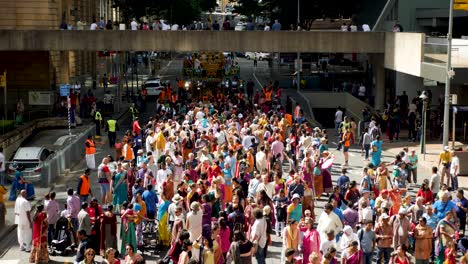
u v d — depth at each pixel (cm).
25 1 6494
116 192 2750
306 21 8531
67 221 2377
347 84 6600
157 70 10031
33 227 2298
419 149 4334
